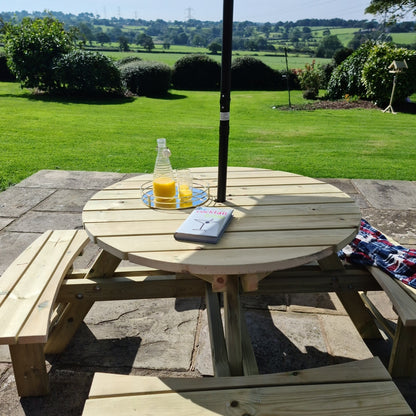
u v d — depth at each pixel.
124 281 1.94
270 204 1.99
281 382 1.36
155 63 15.59
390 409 1.25
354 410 1.25
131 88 15.08
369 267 1.95
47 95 13.23
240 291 1.96
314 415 1.23
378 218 3.71
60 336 2.04
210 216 1.72
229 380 1.36
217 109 12.04
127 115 10.23
